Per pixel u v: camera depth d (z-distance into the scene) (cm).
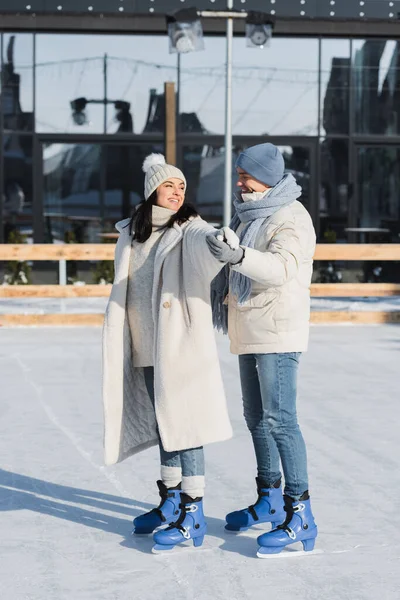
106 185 2239
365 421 859
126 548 533
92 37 2222
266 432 548
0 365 1156
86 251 1538
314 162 2269
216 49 2239
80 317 1520
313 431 819
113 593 466
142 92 2236
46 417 870
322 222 2277
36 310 1711
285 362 518
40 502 618
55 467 700
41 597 462
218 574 492
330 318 1566
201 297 525
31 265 2145
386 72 2267
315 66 2256
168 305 523
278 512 552
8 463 711
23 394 977
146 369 546
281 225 513
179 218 532
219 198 2252
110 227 2244
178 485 557
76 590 471
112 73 2228
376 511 599
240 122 2255
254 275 489
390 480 669
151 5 2148
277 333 514
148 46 2233
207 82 2241
